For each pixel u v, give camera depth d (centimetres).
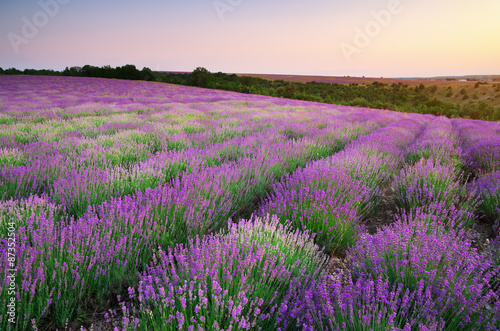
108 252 243
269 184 479
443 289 197
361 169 514
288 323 191
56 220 307
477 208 420
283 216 348
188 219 318
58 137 764
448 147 772
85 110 1454
